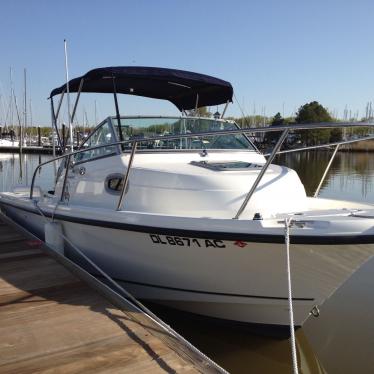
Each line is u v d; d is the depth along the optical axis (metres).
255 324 3.93
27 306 3.42
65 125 5.95
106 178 4.38
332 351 3.78
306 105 47.28
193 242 3.58
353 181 18.50
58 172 5.53
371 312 4.48
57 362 2.61
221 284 3.76
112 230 4.08
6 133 42.94
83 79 4.77
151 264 4.00
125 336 2.93
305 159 32.69
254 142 5.31
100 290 3.71
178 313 4.27
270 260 3.43
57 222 4.88
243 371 3.59
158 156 4.44
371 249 3.29
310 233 3.20
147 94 5.91
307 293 3.63
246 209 3.59
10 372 2.50
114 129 4.49
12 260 4.57
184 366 2.55
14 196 6.47
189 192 3.73
